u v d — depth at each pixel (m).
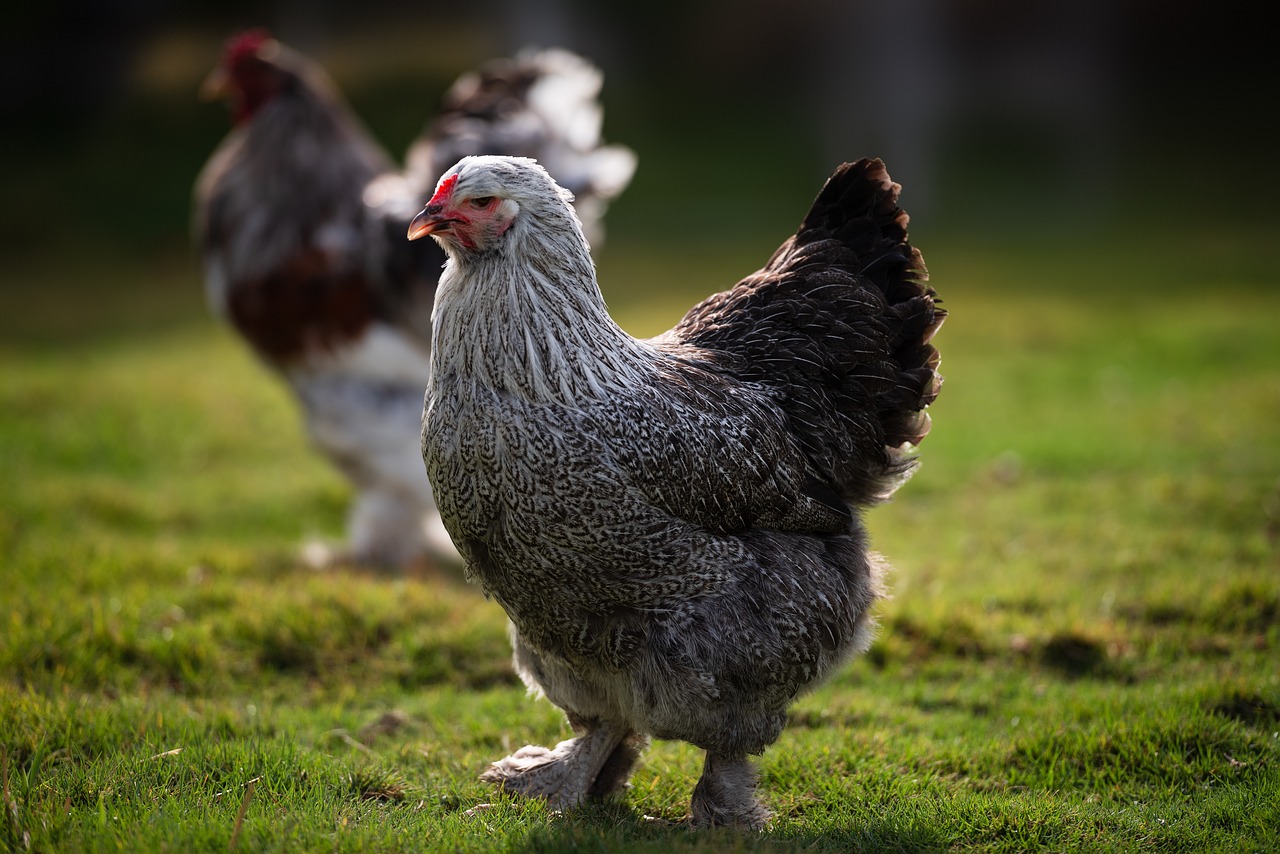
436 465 4.86
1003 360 15.77
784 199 29.48
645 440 4.77
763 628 5.02
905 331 5.82
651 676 4.98
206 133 30.02
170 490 11.54
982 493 10.84
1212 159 31.52
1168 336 16.19
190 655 7.04
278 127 9.20
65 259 25.44
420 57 31.34
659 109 34.03
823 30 33.88
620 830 5.00
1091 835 5.15
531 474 4.68
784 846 4.86
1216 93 35.19
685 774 5.88
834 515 5.43
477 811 5.26
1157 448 11.65
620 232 27.39
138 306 21.66
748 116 33.84
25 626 7.09
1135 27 35.03
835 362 5.59
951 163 32.00
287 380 9.43
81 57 30.64
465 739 6.24
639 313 19.16
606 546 4.77
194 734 5.92
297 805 5.18
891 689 6.94
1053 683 6.98
